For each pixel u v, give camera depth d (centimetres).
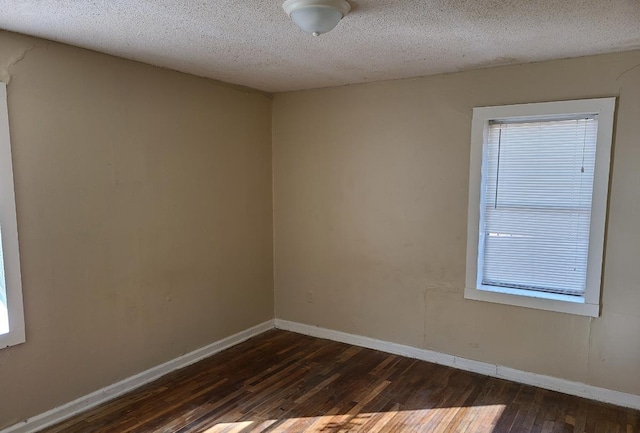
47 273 264
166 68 325
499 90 318
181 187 344
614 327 292
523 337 323
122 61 297
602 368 298
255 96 409
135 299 315
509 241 333
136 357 318
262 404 294
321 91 398
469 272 340
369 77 354
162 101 325
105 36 249
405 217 365
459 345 350
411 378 333
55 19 221
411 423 271
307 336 424
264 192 427
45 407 267
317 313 422
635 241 282
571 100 293
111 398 301
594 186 290
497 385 321
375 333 390
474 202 333
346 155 390
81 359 285
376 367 352
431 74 340
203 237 365
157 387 318
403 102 357
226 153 382
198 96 353
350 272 398
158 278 330
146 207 319
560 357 311
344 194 395
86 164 280
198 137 355
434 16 215
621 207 284
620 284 288
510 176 328
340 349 391
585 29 234
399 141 362
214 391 312
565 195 309
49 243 264
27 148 251
